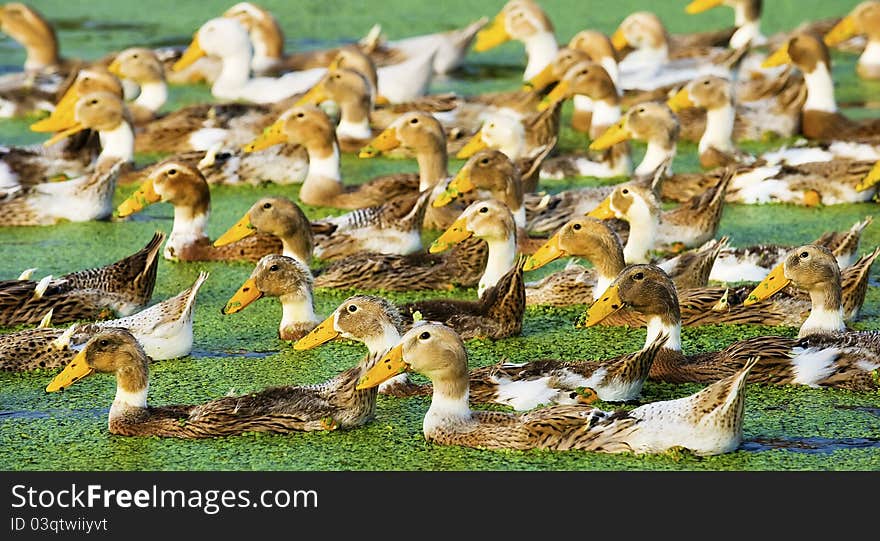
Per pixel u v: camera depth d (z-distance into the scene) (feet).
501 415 41.06
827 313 47.34
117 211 59.47
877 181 65.05
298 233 55.98
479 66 98.22
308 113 67.97
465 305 49.88
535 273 57.98
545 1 114.01
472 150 68.95
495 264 53.57
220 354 49.03
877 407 43.42
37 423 43.45
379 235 59.52
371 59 84.33
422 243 62.34
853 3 112.06
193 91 91.15
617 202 56.03
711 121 73.26
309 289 50.01
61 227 65.00
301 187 71.92
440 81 93.71
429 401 44.37
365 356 46.52
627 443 39.86
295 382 46.29
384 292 55.42
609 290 45.39
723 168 68.74
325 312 52.95
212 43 87.56
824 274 46.91
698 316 50.80
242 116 77.82
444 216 64.03
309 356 48.70
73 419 43.70
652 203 55.72
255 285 49.42
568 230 51.65
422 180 67.36
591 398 42.83
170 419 42.37
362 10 112.27
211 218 66.03
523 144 68.80
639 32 90.58
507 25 90.48
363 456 40.60
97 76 75.31
